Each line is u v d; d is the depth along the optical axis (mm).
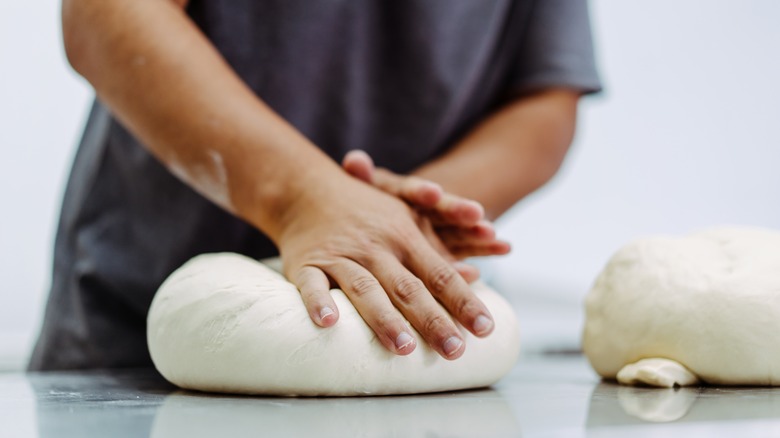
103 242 1079
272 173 763
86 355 1076
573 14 1161
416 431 458
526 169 1063
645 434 427
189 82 807
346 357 633
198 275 712
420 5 1042
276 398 633
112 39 831
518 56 1171
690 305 742
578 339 1866
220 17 1013
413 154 1102
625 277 822
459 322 676
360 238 703
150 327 729
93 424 496
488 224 827
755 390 695
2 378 847
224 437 442
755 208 1965
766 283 731
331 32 1031
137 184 1058
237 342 643
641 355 776
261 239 1063
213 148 783
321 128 1086
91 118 1153
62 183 1569
